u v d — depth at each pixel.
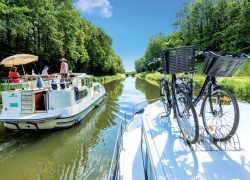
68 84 11.50
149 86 33.41
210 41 42.84
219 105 3.07
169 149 2.85
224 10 43.44
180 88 3.62
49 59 30.09
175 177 2.24
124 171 3.64
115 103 16.94
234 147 2.80
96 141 8.83
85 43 46.16
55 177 6.10
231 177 2.22
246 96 12.48
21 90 9.93
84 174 6.25
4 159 7.22
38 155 7.57
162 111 4.78
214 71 2.90
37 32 27.95
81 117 11.91
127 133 5.30
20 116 9.52
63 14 31.64
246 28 31.09
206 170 2.35
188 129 3.10
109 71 67.69
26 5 23.73
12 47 25.77
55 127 10.11
